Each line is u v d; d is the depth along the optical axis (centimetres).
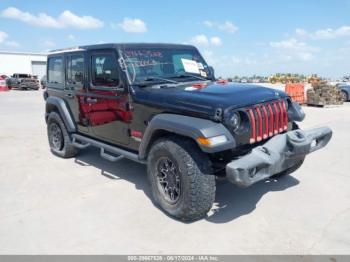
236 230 329
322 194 411
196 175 322
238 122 324
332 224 337
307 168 511
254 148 322
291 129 405
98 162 566
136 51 431
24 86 3058
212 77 511
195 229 332
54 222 352
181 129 321
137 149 414
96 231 332
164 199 362
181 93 359
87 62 475
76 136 546
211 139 302
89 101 484
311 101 1399
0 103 1686
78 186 454
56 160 584
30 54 5256
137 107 394
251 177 308
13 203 402
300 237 313
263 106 348
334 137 728
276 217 354
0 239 320
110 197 414
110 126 453
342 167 514
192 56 497
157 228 335
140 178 482
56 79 576
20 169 535
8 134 829
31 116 1158
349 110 1248
